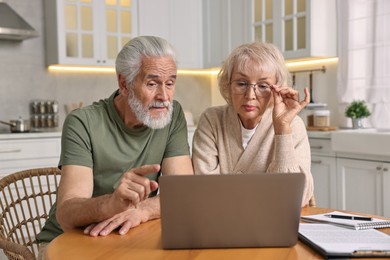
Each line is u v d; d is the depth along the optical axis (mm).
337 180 3326
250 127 1803
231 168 1834
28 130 3990
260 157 1774
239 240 1146
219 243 1146
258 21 4223
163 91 1544
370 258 1058
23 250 1343
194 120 5094
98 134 1612
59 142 3764
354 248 1083
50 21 4152
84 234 1309
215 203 1114
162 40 1568
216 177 1099
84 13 4152
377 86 3594
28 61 4199
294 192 1112
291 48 3912
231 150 1833
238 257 1090
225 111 1887
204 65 4863
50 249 1177
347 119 3832
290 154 1566
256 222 1133
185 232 1136
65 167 1529
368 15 3627
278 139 1579
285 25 3957
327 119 3684
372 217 1442
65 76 4383
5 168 3551
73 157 1538
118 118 1649
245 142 1824
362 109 3566
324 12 3783
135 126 1667
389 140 2912
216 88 5141
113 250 1158
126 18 4379
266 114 1801
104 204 1281
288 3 3912
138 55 1527
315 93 4102
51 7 4109
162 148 1735
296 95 1618
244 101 1721
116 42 4328
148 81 1528
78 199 1382
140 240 1240
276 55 1725
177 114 1793
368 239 1160
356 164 3188
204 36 4844
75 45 4117
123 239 1253
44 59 4266
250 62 1691
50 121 4227
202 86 5148
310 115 3775
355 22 3717
